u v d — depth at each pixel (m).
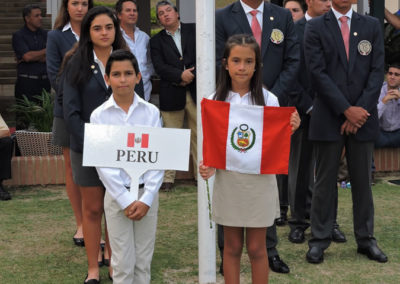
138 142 3.50
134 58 3.57
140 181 3.56
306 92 5.00
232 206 3.38
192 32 6.75
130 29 6.55
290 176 5.15
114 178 3.47
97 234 4.09
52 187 6.95
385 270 4.36
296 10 5.97
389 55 8.30
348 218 5.68
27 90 8.43
